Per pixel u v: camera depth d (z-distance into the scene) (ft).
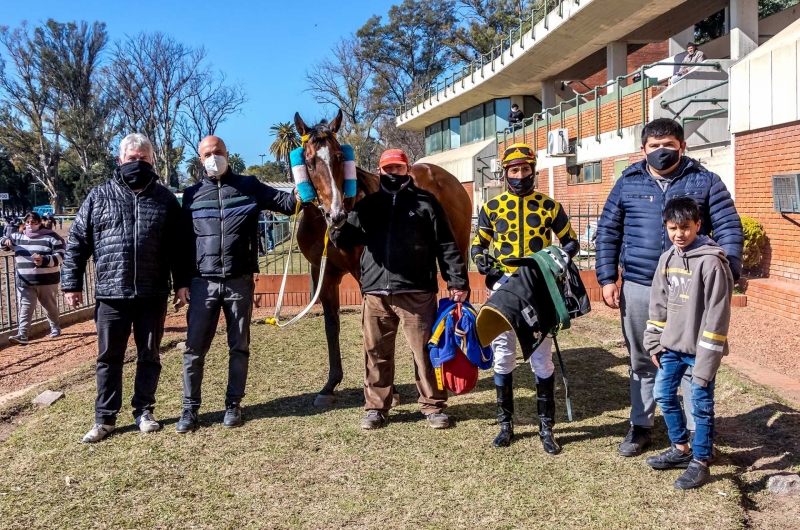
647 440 12.67
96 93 173.58
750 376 17.29
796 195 25.29
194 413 14.49
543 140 65.72
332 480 11.60
